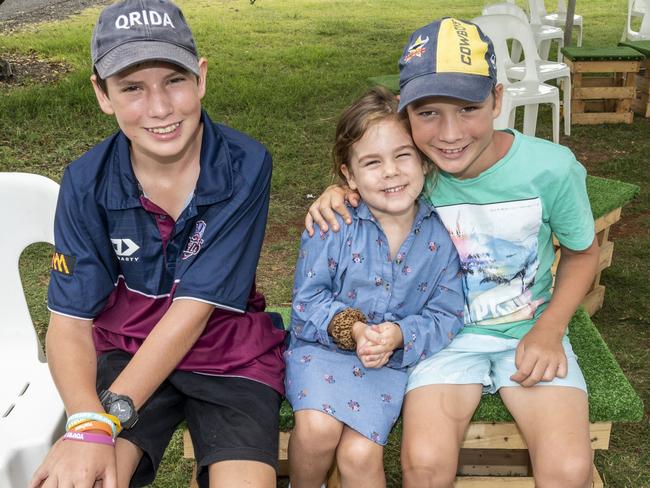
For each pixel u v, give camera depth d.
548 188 2.05
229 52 9.17
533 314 2.17
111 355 1.97
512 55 7.46
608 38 10.12
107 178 1.89
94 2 13.83
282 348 2.16
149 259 1.93
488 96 1.95
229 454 1.73
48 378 2.07
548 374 1.94
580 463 1.79
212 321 1.98
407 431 1.91
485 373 2.04
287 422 2.05
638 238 4.24
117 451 1.76
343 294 2.10
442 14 12.77
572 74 6.34
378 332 1.97
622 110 6.35
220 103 6.70
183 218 1.88
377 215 2.08
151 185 1.93
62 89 6.91
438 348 2.06
